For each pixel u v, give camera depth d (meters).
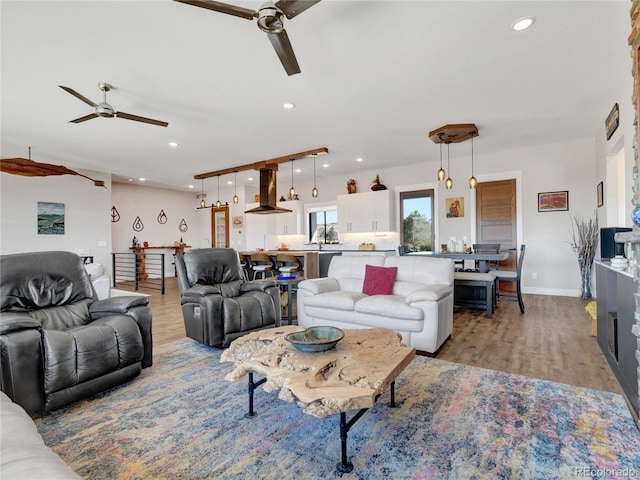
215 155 6.14
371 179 7.95
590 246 5.38
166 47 2.67
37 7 2.17
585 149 5.55
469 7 2.27
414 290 3.41
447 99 3.79
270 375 1.70
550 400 2.17
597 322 3.30
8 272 2.44
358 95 3.65
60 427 1.95
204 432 1.89
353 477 1.51
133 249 9.05
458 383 2.44
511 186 6.20
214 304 3.18
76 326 2.59
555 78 3.32
